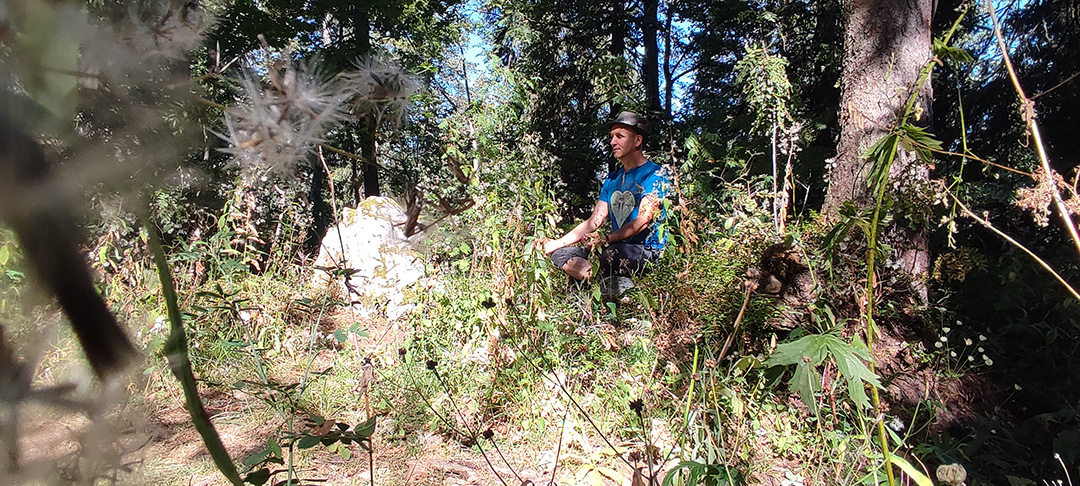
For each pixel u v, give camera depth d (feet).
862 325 8.30
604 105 38.63
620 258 11.55
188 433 6.59
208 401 7.77
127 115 0.59
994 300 10.52
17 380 0.53
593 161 33.99
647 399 7.65
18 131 0.50
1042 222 4.97
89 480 0.60
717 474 4.55
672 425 7.14
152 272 8.53
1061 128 18.58
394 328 10.00
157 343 0.79
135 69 0.60
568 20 38.14
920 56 11.73
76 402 0.58
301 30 15.97
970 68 21.02
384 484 6.23
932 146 4.12
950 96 21.12
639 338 8.46
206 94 0.73
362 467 6.58
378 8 29.68
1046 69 19.65
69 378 0.57
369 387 8.09
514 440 7.33
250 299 9.95
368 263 11.58
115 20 0.61
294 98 0.86
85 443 0.58
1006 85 19.95
